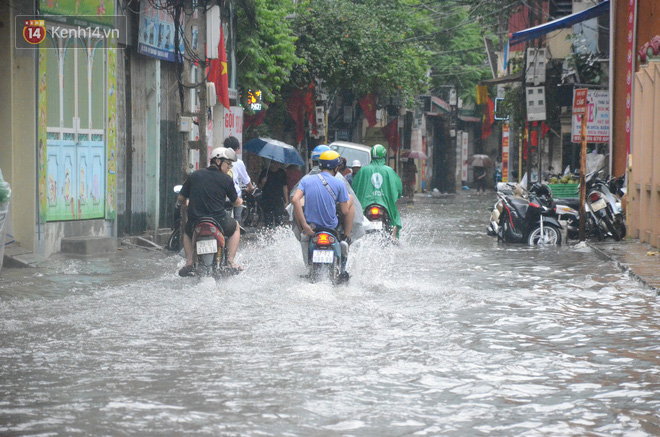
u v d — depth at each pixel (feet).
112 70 69.15
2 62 58.59
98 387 26.32
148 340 33.09
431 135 307.17
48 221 61.82
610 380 27.78
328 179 45.96
